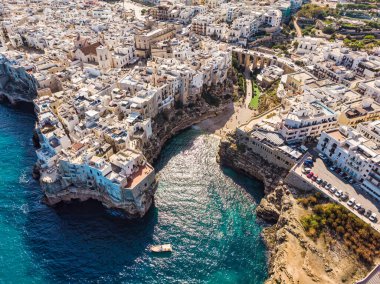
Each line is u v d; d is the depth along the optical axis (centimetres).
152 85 17162
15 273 11038
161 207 13512
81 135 14175
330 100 15862
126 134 13825
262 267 11431
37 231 12381
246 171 15038
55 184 12838
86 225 12625
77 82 17825
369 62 19500
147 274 11100
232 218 13162
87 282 10806
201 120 18800
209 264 11488
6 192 13900
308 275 10050
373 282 9469
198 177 15088
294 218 11606
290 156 13462
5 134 17300
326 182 12275
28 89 19588
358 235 10619
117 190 12088
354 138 12962
